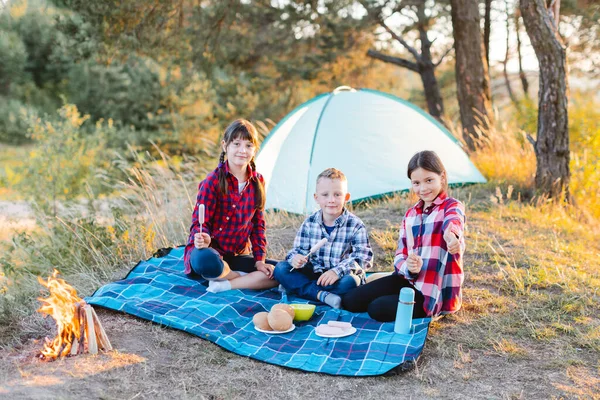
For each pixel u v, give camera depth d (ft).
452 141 24.07
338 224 13.56
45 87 73.82
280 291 13.88
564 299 13.39
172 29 31.58
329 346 11.04
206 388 9.75
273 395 9.63
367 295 12.50
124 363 10.24
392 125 23.08
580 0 41.50
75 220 17.92
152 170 23.12
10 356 10.46
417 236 12.45
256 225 14.58
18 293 14.21
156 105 57.41
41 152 30.68
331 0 39.01
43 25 73.00
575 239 19.01
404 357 10.55
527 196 23.31
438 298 12.07
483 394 9.64
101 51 30.40
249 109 52.21
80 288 14.57
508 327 12.07
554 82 21.79
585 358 10.89
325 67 41.04
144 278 13.89
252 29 39.50
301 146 22.50
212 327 11.64
